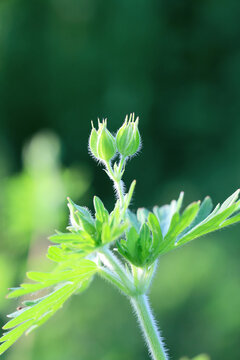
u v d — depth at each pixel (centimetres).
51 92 1994
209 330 988
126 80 1973
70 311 812
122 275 201
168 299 1024
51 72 2006
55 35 2011
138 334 891
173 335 1009
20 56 2016
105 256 200
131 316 894
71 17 2011
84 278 201
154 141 1903
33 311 202
